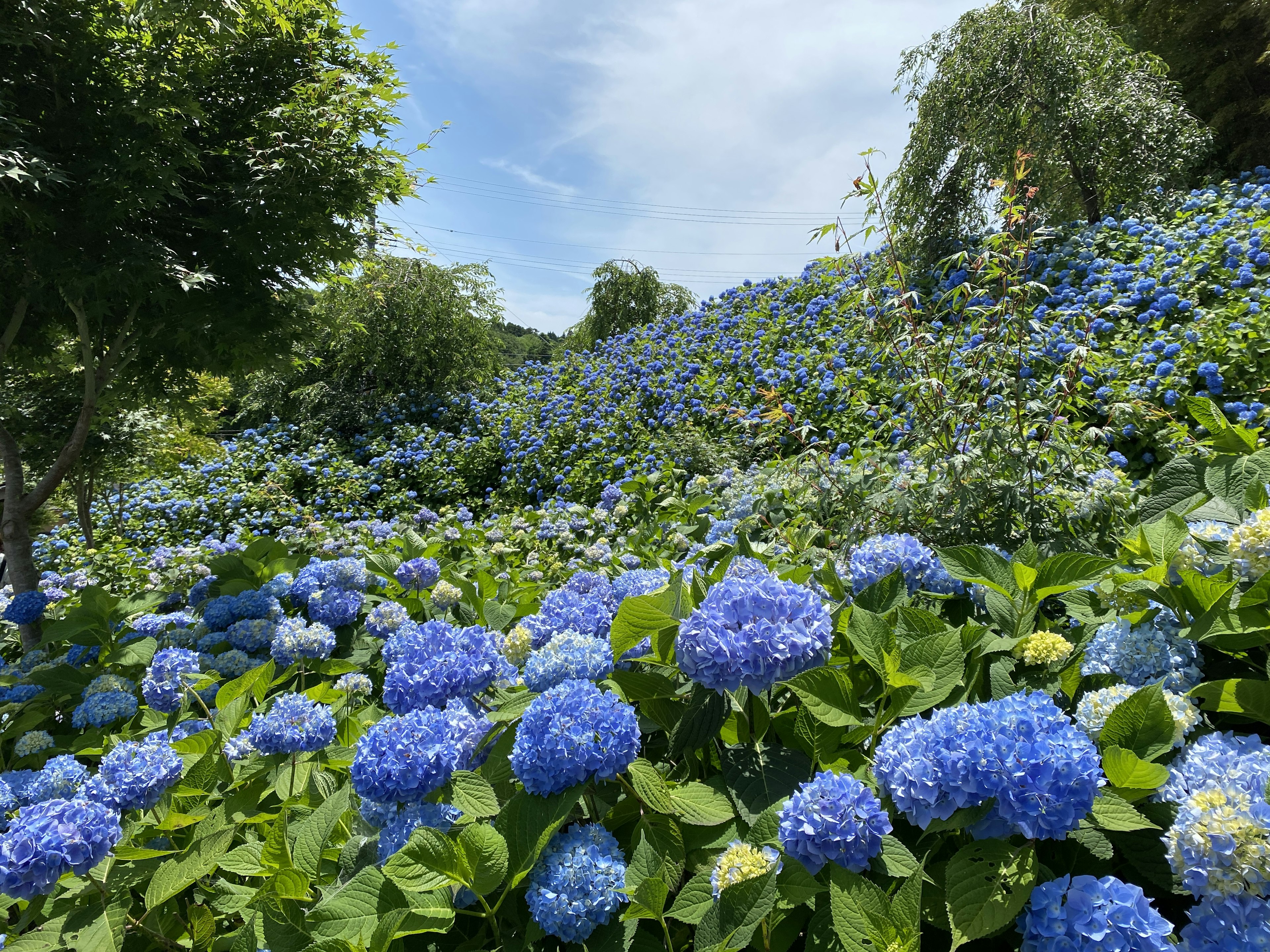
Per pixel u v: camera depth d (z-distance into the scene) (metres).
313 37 4.91
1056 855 1.23
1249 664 1.49
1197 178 10.97
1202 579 1.44
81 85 4.12
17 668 3.51
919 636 1.65
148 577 6.89
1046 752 1.06
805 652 1.37
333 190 4.84
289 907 1.34
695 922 1.16
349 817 1.69
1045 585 1.71
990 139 9.04
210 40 4.38
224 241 4.70
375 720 2.23
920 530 2.95
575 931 1.19
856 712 1.45
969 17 9.70
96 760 2.80
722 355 10.73
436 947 1.32
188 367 5.49
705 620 1.41
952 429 3.04
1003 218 3.41
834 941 1.10
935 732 1.15
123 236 4.22
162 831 1.87
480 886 1.23
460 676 1.78
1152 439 5.46
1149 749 1.25
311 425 14.48
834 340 9.09
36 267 4.07
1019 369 3.17
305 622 3.36
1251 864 0.98
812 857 1.11
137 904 1.74
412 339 15.00
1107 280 7.68
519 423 11.84
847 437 7.05
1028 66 9.13
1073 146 9.48
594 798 1.49
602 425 10.11
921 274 9.37
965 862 1.09
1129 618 1.57
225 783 2.03
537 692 1.67
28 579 4.78
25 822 1.57
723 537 3.42
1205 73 13.08
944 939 1.19
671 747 1.47
